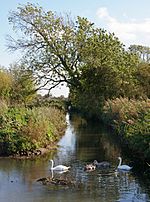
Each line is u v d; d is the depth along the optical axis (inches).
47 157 897.5
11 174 727.1
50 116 1280.8
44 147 1003.9
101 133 1406.3
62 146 1067.9
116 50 1777.8
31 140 928.3
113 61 1764.3
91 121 2047.2
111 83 1787.6
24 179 687.7
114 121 1273.4
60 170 753.0
